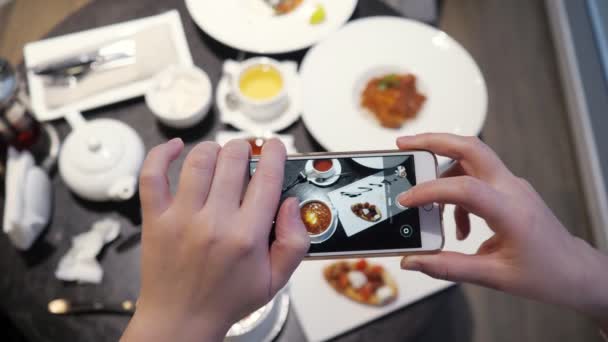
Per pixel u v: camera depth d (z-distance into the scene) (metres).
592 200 1.43
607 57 1.47
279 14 0.99
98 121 0.86
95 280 0.81
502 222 0.59
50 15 1.61
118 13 1.00
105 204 0.86
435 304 0.81
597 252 0.65
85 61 0.93
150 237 0.56
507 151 1.52
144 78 0.93
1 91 0.85
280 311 0.79
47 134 0.91
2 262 0.83
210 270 0.54
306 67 0.95
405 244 0.65
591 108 1.48
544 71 1.62
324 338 0.78
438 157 0.82
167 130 0.91
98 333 0.79
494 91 1.59
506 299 1.35
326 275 0.81
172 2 1.00
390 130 0.94
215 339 0.56
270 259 0.57
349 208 0.66
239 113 0.91
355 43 0.97
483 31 1.66
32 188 0.82
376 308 0.80
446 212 0.83
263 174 0.57
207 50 0.97
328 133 0.91
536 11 1.69
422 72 0.97
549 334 1.33
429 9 1.09
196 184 0.57
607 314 0.64
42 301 0.81
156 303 0.55
